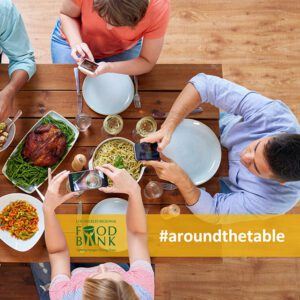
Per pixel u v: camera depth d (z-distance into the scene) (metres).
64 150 1.59
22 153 1.58
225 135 1.76
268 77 2.72
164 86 1.72
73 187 1.44
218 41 2.74
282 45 2.76
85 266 1.77
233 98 1.66
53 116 1.64
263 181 1.61
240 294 2.40
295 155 1.36
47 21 2.69
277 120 1.62
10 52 1.69
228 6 2.80
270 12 2.79
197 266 2.42
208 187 1.68
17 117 1.62
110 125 1.64
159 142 1.59
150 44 1.73
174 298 2.37
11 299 2.28
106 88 1.68
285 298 2.40
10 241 1.53
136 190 1.44
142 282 1.37
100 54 2.01
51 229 1.43
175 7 2.77
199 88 1.63
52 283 1.39
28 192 1.57
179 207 1.62
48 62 2.64
